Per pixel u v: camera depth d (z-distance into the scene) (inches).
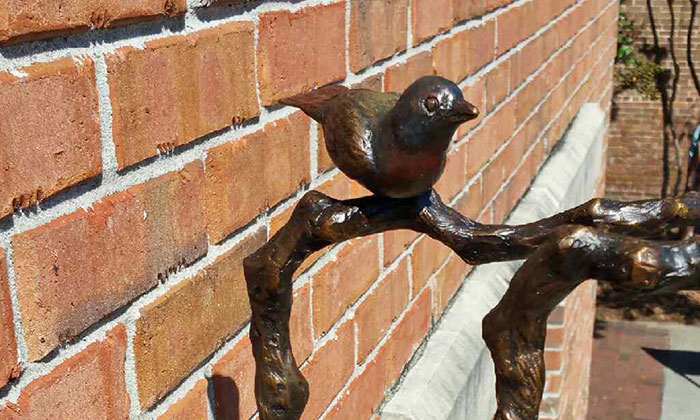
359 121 27.2
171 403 30.2
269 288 29.2
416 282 50.3
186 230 30.3
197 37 30.2
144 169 28.4
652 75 236.2
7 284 24.2
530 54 75.8
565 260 23.6
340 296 40.7
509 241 27.1
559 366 92.4
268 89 34.3
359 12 41.1
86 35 26.2
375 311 44.6
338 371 40.9
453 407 49.3
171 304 29.7
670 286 22.6
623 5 234.1
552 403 93.4
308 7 36.8
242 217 33.1
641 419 181.3
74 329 26.1
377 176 27.2
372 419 45.0
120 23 27.1
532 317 25.2
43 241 25.1
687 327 216.8
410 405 46.5
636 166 242.5
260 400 30.6
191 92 30.1
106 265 27.0
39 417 25.2
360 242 42.6
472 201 59.8
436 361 51.0
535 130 81.3
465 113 25.6
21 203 24.4
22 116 24.3
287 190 36.2
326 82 38.6
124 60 27.3
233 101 32.3
